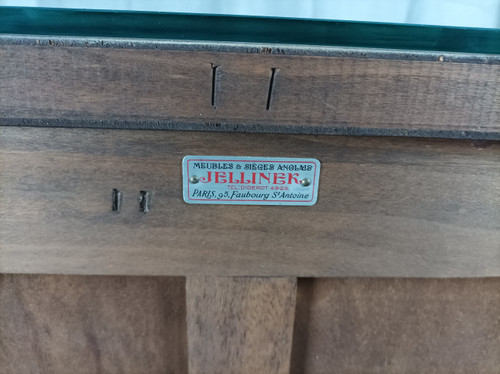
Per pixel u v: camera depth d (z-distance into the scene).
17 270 0.47
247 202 0.45
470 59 0.38
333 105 0.40
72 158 0.43
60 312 0.53
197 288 0.50
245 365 0.53
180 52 0.38
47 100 0.39
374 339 0.55
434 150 0.44
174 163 0.44
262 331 0.52
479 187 0.45
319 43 0.40
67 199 0.45
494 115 0.40
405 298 0.53
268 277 0.49
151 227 0.46
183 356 0.56
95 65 0.38
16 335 0.54
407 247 0.47
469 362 0.57
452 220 0.46
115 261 0.47
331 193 0.45
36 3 0.40
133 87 0.39
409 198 0.45
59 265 0.47
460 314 0.54
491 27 0.41
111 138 0.42
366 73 0.39
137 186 0.44
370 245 0.47
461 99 0.40
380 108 0.40
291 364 0.56
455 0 0.42
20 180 0.44
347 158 0.44
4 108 0.39
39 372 0.56
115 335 0.54
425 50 0.40
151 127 0.40
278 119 0.40
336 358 0.56
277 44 0.39
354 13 0.41
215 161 0.44
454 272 0.48
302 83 0.39
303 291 0.53
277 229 0.46
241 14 0.40
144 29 0.39
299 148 0.43
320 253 0.47
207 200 0.45
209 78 0.39
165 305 0.53
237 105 0.40
